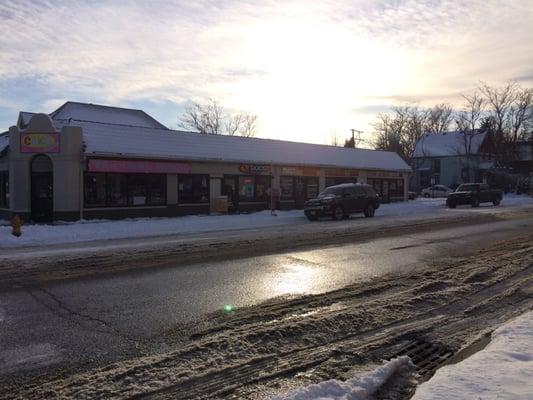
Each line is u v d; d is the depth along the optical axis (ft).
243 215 84.69
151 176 80.18
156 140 83.10
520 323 19.71
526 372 13.91
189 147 86.22
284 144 106.93
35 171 74.38
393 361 16.44
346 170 111.86
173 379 15.61
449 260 38.24
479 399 12.18
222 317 22.66
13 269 33.60
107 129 79.15
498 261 37.11
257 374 16.06
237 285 29.14
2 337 19.69
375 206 85.46
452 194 111.86
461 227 63.05
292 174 100.27
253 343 18.89
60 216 71.72
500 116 196.65
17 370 16.43
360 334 20.27
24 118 79.36
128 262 36.45
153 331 20.58
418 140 229.04
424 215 85.10
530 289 28.30
